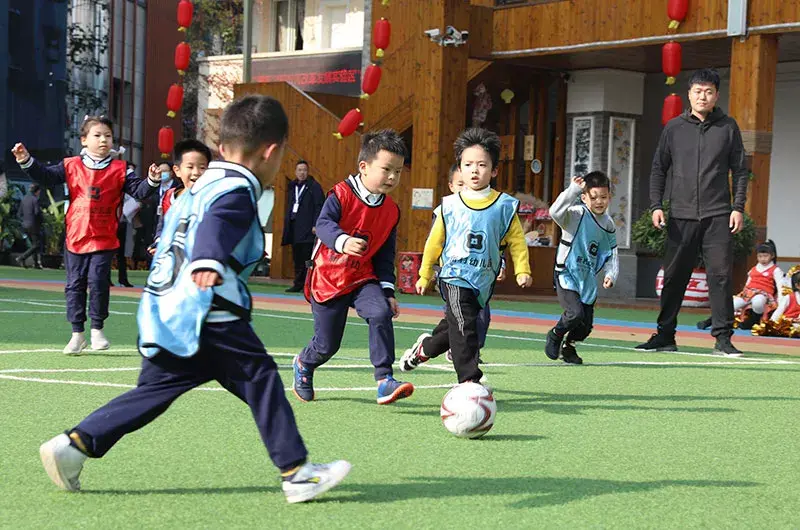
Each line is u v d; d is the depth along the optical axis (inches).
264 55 1269.7
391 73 821.9
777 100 819.4
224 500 147.9
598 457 187.5
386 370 232.8
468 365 222.8
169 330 139.5
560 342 334.0
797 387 297.4
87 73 1211.9
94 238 320.8
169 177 345.1
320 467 147.0
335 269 236.5
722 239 376.5
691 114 378.3
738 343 450.0
